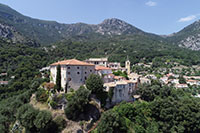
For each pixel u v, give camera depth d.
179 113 53.84
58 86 54.91
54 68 66.38
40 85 65.06
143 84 70.88
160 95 67.50
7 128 54.19
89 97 51.06
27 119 40.53
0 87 91.81
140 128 47.22
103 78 68.94
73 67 58.69
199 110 56.06
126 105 52.25
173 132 49.97
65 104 48.69
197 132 53.69
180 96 79.75
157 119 54.31
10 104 63.06
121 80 70.25
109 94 57.41
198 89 103.50
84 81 61.44
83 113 48.19
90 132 43.75
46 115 40.50
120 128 44.59
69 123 44.50
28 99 62.03
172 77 129.62
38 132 41.38
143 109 55.75
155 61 185.00
